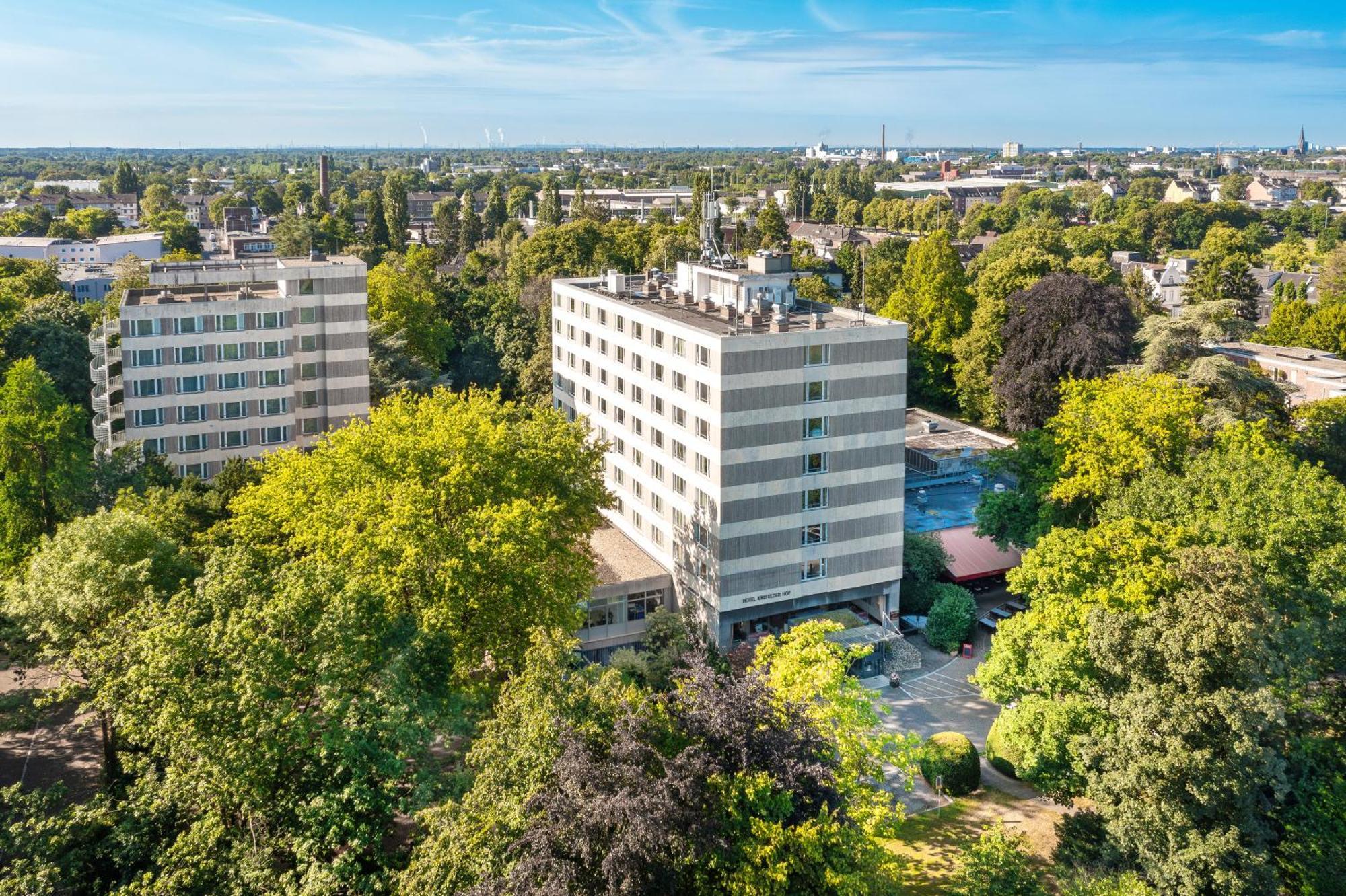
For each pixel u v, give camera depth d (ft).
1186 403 291.58
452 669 200.23
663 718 148.25
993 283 545.85
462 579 212.64
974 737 258.16
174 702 144.77
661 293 372.17
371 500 226.17
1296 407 355.36
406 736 152.35
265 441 383.86
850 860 145.28
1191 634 169.37
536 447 261.65
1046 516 299.17
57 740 211.20
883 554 307.58
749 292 337.93
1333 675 206.39
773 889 135.23
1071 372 421.59
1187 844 161.58
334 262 415.44
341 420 403.95
